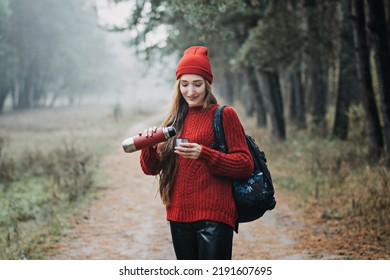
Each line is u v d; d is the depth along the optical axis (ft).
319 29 47.78
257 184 10.48
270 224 26.40
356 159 37.70
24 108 196.85
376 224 23.90
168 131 10.35
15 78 159.43
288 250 21.43
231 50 59.93
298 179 36.94
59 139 81.66
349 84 53.11
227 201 10.35
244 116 112.57
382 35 32.48
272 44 44.39
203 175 10.36
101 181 40.52
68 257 20.59
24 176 41.52
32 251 21.13
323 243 22.11
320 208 28.68
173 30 46.34
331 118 70.49
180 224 10.57
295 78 69.05
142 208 31.22
